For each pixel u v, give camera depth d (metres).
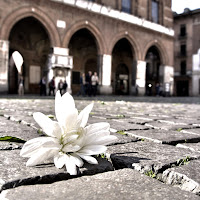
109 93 21.75
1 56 15.74
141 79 24.44
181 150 1.87
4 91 16.11
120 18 22.36
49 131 1.20
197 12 38.53
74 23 19.12
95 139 1.30
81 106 6.75
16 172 1.21
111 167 1.37
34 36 21.97
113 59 29.33
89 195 0.99
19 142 1.86
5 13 15.69
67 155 1.21
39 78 23.00
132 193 1.01
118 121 3.73
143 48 24.64
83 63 26.08
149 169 1.37
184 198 0.97
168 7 27.95
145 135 2.51
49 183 1.18
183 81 41.81
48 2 17.55
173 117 4.73
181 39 41.25
